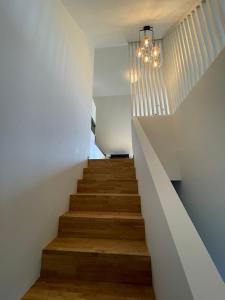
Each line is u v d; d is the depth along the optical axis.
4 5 1.12
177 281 0.70
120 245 1.57
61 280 1.38
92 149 4.97
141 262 1.37
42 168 1.55
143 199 1.81
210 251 2.00
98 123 7.80
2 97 1.07
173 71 3.21
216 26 2.06
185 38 2.78
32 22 1.47
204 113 2.09
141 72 3.67
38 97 1.52
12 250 1.12
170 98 3.38
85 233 1.79
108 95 6.82
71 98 2.42
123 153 8.53
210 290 0.54
